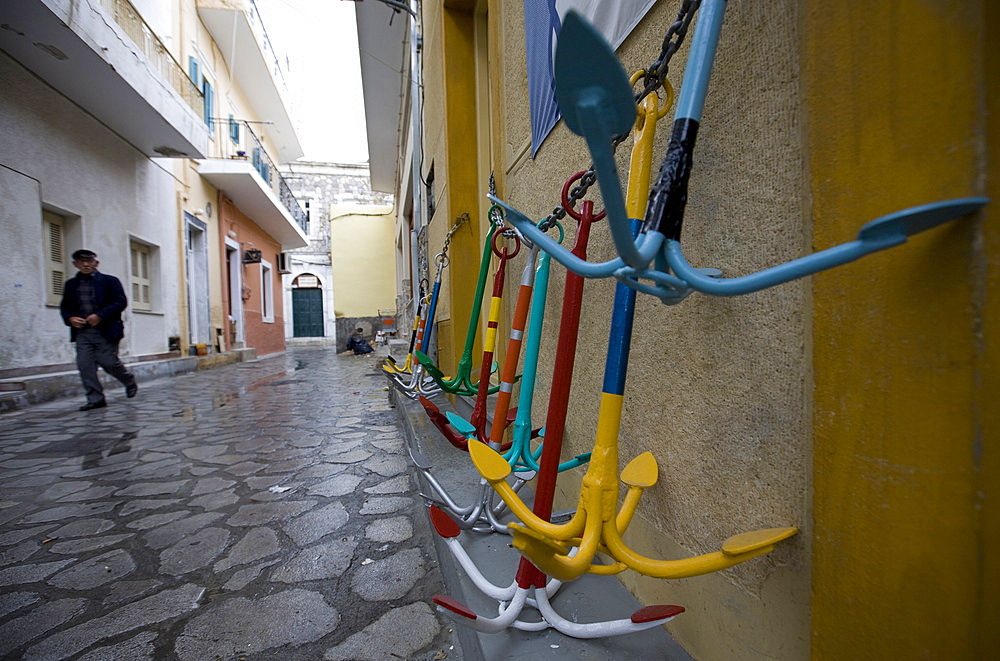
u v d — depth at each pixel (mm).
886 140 505
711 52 640
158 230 9117
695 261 872
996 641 438
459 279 3416
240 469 2844
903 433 501
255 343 15117
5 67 5723
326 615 1396
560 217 1192
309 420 4285
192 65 10719
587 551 742
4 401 5016
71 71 6125
